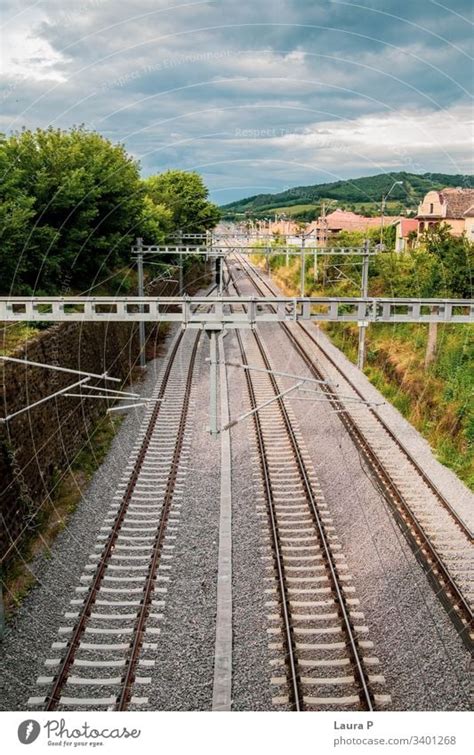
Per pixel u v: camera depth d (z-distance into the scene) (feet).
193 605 38.55
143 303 40.22
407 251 128.16
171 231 140.77
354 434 66.28
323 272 141.90
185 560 43.39
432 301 40.34
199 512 50.47
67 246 86.48
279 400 80.94
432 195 154.40
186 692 31.78
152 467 59.26
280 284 185.88
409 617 36.91
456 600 37.91
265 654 34.24
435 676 32.40
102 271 101.65
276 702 30.86
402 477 55.77
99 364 80.79
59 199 81.41
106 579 41.09
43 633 35.99
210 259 216.33
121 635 35.76
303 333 125.08
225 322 40.73
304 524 48.21
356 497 52.42
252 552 44.32
